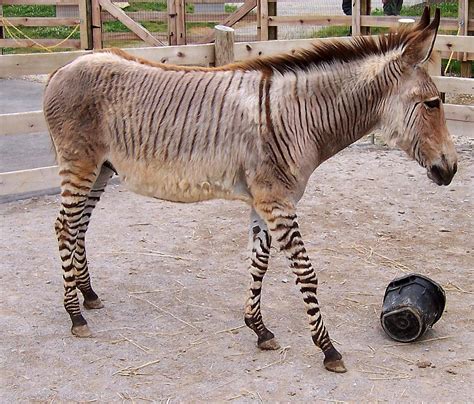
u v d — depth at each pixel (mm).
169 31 13719
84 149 4648
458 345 4734
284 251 4348
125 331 4930
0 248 6352
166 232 6789
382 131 4508
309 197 7742
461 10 11320
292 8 16547
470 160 8945
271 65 4426
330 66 4410
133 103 4539
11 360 4535
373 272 5949
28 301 5367
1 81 13828
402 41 4430
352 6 12336
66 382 4293
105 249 6375
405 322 4703
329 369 4387
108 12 14078
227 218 7152
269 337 4676
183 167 4465
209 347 4711
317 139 4402
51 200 7617
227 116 4348
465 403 4047
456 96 11695
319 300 5410
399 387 4219
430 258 6242
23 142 9641
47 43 14555
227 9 16031
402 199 7691
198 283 5719
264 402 4070
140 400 4102
